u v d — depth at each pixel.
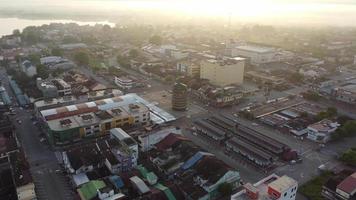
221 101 163.62
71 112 135.38
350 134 136.12
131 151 103.69
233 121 144.12
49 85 168.38
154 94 181.00
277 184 74.94
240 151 117.31
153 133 117.81
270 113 155.62
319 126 132.62
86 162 101.94
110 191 86.56
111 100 151.12
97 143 111.50
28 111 154.38
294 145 126.44
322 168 109.69
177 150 110.81
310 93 179.38
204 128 132.62
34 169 105.69
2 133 124.88
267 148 118.00
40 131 133.75
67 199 91.19
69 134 122.62
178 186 93.00
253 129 139.88
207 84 191.50
